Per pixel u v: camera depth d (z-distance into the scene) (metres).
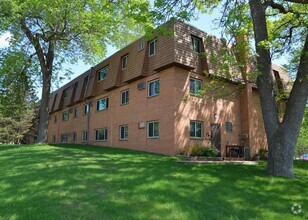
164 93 15.97
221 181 7.89
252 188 7.40
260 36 10.16
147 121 17.09
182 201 5.89
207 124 16.75
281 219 5.33
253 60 10.73
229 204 5.98
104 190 6.41
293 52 12.15
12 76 20.58
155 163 10.48
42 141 19.80
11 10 15.90
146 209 5.36
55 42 20.20
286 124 9.45
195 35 16.66
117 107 20.52
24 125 38.28
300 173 11.06
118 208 5.33
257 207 5.92
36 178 7.23
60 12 17.11
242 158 17.23
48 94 20.39
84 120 25.66
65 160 10.50
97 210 5.21
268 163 9.66
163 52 15.95
